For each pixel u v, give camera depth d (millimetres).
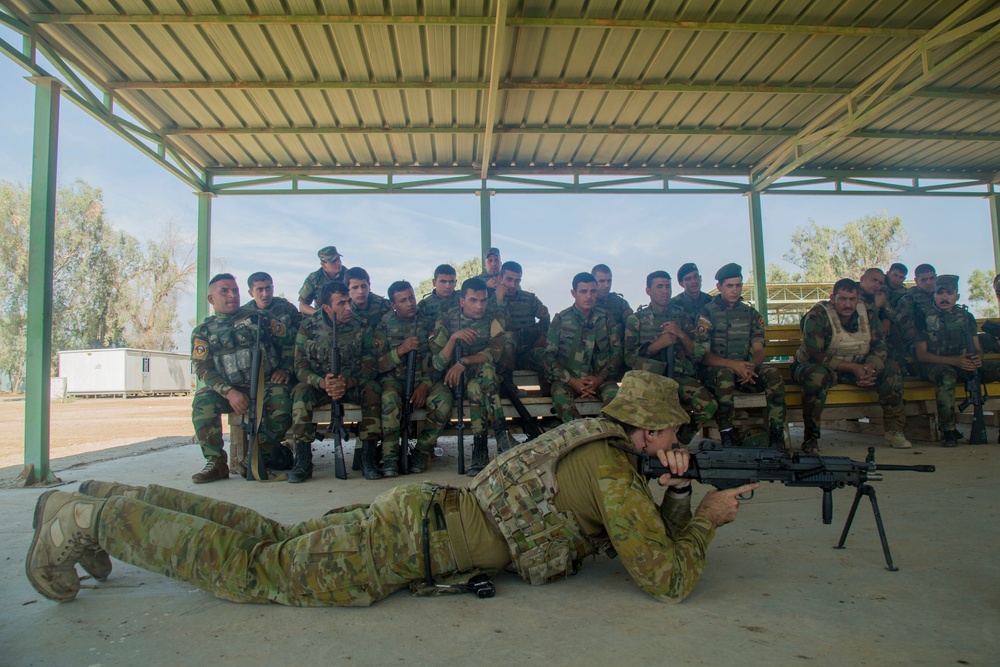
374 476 5848
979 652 2021
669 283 6625
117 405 24531
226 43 6637
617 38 6855
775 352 7828
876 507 2824
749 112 8578
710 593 2598
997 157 10562
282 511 4398
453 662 2020
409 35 6609
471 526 2549
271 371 6121
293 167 9789
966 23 6379
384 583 2488
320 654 2094
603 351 6516
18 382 42562
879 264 43906
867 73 7754
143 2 5938
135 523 2498
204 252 9656
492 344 6305
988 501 4164
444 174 9977
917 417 7504
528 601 2527
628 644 2125
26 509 4613
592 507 2523
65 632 2311
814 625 2254
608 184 10219
